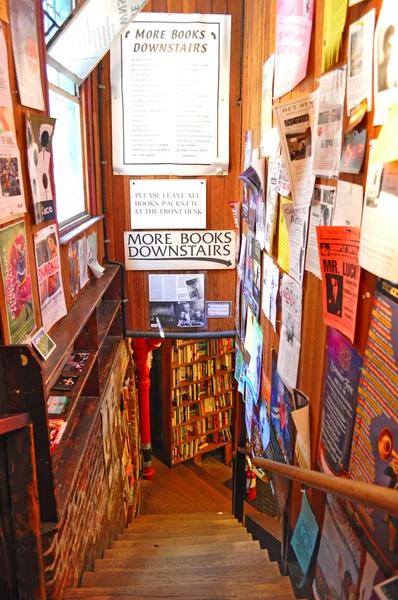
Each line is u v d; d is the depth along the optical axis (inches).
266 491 235.0
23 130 69.0
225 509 228.4
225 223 153.6
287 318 77.9
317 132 58.8
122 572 88.6
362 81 44.1
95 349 108.0
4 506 62.7
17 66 66.4
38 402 62.2
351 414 47.5
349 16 47.8
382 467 39.5
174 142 146.1
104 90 141.4
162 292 159.0
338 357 51.8
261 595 74.1
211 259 156.4
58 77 108.6
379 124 40.3
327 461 55.7
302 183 66.0
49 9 97.5
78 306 104.0
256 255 111.7
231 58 140.4
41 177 77.4
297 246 70.1
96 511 108.4
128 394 186.1
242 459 152.5
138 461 219.8
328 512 54.1
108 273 139.3
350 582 46.3
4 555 64.5
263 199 100.9
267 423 98.7
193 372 263.9
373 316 41.4
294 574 76.0
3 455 61.2
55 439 76.8
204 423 276.1
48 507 68.2
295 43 71.1
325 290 54.3
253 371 117.6
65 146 115.3
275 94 87.2
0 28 59.7
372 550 41.5
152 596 78.0
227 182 150.2
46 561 68.6
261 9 105.7
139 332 161.2
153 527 157.2
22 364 60.5
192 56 139.6
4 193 61.0
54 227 85.5
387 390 38.7
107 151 146.2
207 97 142.9
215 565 89.0
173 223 152.7
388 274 37.9
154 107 143.0
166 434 262.2
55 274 86.8
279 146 82.7
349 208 48.0
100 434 114.3
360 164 45.1
